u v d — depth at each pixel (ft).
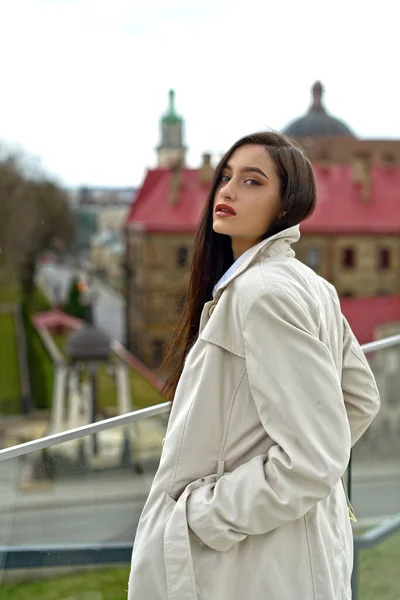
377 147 233.55
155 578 5.59
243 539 5.53
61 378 115.65
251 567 5.50
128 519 8.70
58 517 8.19
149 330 176.45
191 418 5.61
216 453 5.63
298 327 5.30
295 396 5.15
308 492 5.10
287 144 6.12
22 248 191.83
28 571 8.08
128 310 201.36
